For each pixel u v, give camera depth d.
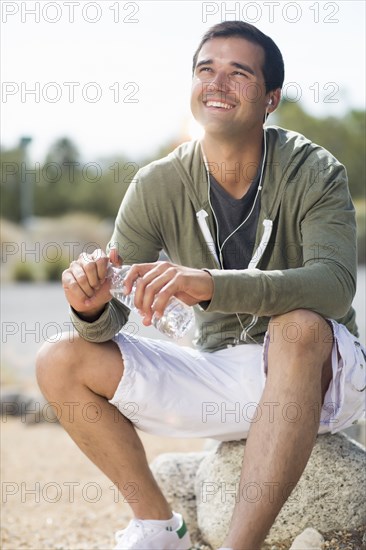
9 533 5.32
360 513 4.25
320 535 4.18
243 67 4.28
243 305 3.74
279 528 4.28
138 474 4.14
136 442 4.14
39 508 5.93
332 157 4.32
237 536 3.56
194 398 4.17
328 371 3.94
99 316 3.95
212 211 4.37
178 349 4.32
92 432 4.10
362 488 4.25
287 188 4.24
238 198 4.36
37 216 45.69
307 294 3.80
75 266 3.92
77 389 4.06
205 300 3.72
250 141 4.32
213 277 3.70
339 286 3.91
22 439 8.45
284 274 3.81
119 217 4.54
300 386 3.69
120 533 4.33
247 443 3.71
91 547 5.02
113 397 4.05
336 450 4.33
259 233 4.28
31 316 19.23
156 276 3.67
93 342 4.04
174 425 4.21
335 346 3.90
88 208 46.19
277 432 3.64
